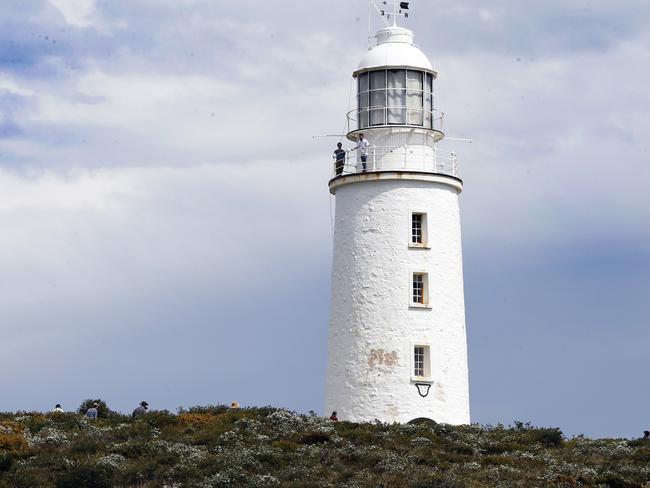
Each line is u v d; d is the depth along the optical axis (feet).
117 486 245.45
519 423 301.43
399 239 312.29
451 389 310.24
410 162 319.68
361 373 308.60
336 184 320.09
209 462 256.93
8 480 247.29
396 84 322.96
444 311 312.29
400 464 257.14
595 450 281.95
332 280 320.91
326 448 269.44
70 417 297.94
